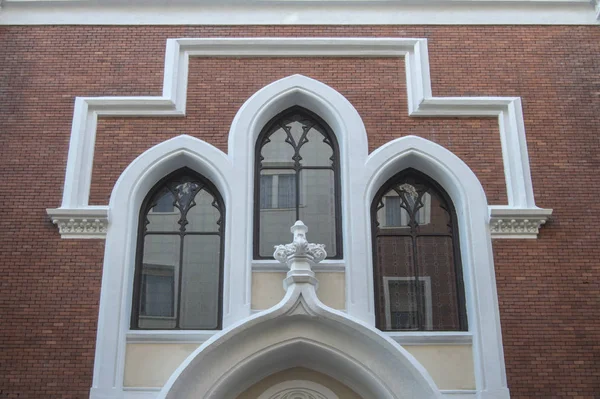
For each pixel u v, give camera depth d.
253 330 12.20
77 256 13.25
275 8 15.65
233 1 15.59
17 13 15.55
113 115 14.55
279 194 14.22
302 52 15.18
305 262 12.57
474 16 15.66
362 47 15.21
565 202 13.93
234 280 12.98
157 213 14.06
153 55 15.16
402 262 13.74
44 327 12.70
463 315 13.30
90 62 15.06
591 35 15.58
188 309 13.30
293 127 14.84
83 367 12.43
